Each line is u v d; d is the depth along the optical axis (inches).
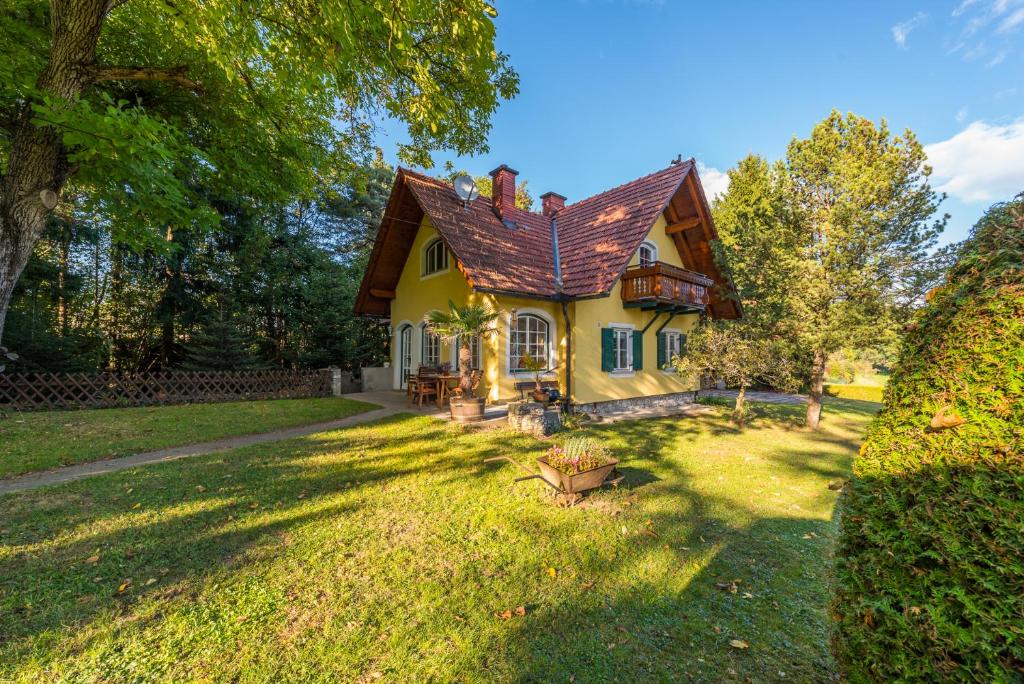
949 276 81.5
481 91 267.6
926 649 59.4
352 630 107.8
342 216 863.1
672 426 391.9
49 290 534.0
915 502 67.4
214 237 661.3
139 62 330.6
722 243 453.1
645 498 205.6
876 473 74.7
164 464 244.8
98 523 164.7
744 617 117.8
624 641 107.2
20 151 234.8
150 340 629.3
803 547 160.2
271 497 194.4
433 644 103.7
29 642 100.8
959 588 57.7
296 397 551.2
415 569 136.6
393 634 106.7
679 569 142.3
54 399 408.8
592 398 459.2
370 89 262.2
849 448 320.2
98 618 110.0
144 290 617.0
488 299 445.7
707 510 194.4
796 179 381.4
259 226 677.9
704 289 534.9
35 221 239.0
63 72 227.6
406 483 215.9
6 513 173.0
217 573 132.2
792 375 392.5
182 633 105.4
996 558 55.6
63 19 224.4
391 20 184.5
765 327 379.6
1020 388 60.0
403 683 92.2
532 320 454.3
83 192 407.8
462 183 495.2
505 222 527.2
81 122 207.0
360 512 179.8
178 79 269.9
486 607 118.3
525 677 94.7
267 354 717.9
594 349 463.8
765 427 400.5
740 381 397.4
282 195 425.7
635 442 322.0
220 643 102.3
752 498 212.2
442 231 418.0
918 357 76.9
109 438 297.0
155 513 174.9
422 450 279.3
